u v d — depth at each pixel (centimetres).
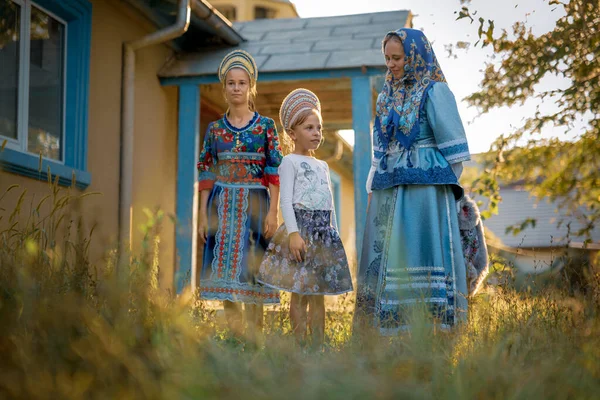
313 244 353
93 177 597
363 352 204
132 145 651
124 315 176
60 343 159
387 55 350
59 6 550
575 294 299
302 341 278
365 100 698
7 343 158
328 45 757
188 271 331
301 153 371
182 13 646
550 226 2183
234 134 407
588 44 510
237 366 168
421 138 345
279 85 767
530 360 204
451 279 329
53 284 201
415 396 140
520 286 332
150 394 136
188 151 723
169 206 753
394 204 342
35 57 537
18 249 238
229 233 397
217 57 755
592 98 541
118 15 652
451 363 198
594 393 160
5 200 462
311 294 347
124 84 648
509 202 2366
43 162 507
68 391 132
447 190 343
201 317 273
